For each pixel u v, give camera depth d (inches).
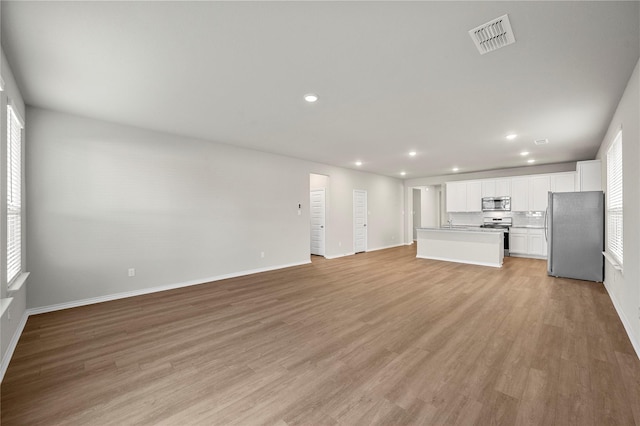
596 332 111.7
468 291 170.9
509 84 110.8
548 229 207.6
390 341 105.6
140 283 167.2
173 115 146.2
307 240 267.7
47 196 138.2
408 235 412.8
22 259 122.7
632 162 106.1
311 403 71.5
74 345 103.3
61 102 129.0
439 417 65.9
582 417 65.4
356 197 331.3
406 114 143.0
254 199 224.8
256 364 90.0
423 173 354.0
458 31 79.0
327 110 138.4
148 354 96.7
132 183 164.4
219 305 147.6
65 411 68.9
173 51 89.0
